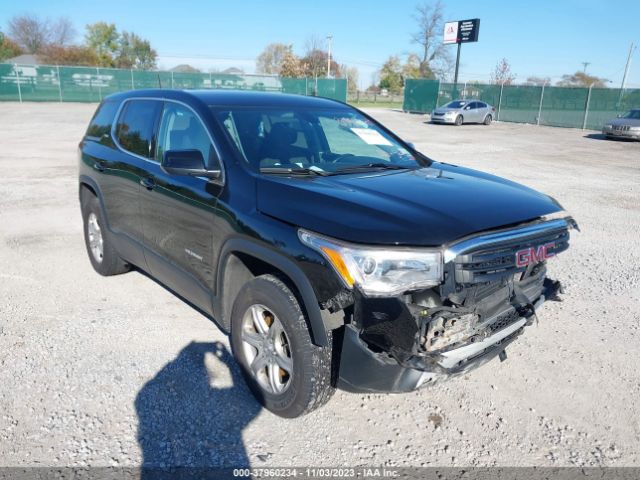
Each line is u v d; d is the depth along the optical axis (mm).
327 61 81000
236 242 3145
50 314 4469
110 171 4676
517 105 34125
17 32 80625
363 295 2557
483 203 3002
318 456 2877
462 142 20812
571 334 4359
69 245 6375
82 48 77938
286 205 2959
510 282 3064
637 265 6152
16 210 7984
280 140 3703
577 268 6027
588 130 29547
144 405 3254
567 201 9773
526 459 2904
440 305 2754
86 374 3564
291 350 2932
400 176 3533
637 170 14062
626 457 2941
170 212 3842
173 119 4047
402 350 2568
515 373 3752
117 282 5219
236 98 4047
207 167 3541
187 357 3820
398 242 2547
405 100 42250
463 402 3404
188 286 3814
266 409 3250
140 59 84562
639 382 3678
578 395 3510
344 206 2816
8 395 3307
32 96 40625
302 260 2744
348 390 2885
